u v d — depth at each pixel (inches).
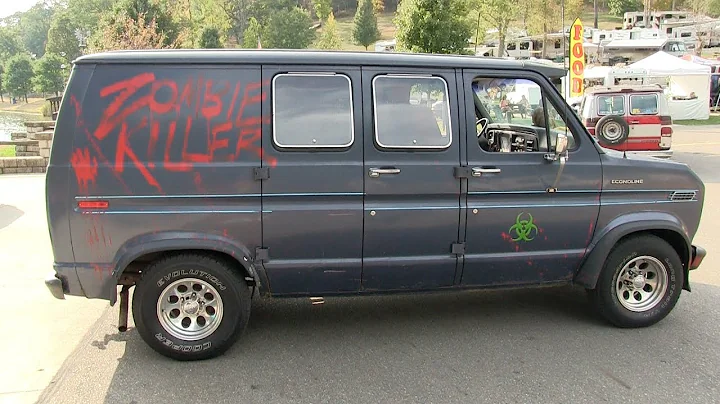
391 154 166.1
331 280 169.3
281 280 166.6
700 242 298.7
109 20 1118.4
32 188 471.5
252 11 3346.5
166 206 157.4
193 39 1802.4
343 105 164.2
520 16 1809.8
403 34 862.5
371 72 166.2
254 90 160.1
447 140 169.8
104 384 151.8
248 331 186.9
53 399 144.3
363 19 3107.8
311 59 163.2
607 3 3784.5
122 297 172.2
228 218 159.6
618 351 171.2
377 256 169.6
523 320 196.4
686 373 157.2
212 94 158.4
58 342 178.4
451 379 154.0
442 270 174.4
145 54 157.5
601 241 182.4
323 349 173.3
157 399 144.1
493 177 172.6
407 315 201.0
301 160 161.8
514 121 190.1
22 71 3211.1
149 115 156.1
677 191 187.6
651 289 191.0
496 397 144.4
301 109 162.2
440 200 170.7
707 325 191.2
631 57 1845.5
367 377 155.3
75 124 153.6
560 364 162.7
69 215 154.7
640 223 183.0
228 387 150.1
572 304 212.1
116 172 154.7
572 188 178.9
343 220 165.0
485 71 175.0
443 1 836.0
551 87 180.7
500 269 178.4
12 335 183.5
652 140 504.4
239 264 165.8
